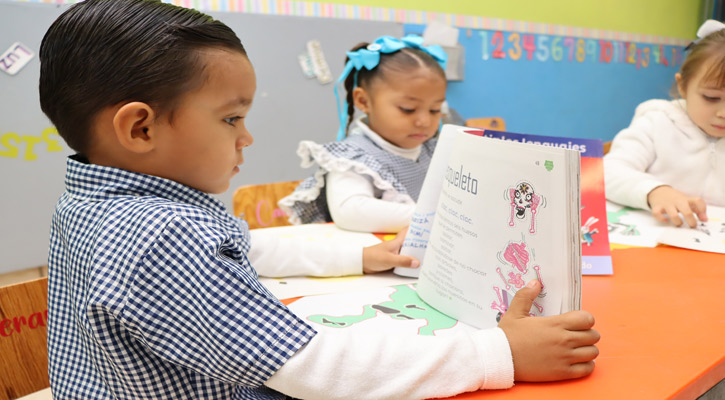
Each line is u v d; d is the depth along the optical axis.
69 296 0.51
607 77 3.37
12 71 1.64
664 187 0.99
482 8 2.65
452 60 2.53
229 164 0.52
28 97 1.68
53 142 1.74
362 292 0.69
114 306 0.42
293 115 2.19
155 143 0.48
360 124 1.33
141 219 0.44
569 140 0.72
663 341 0.51
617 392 0.43
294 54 2.13
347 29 2.25
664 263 0.76
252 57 2.04
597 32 3.24
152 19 0.47
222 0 1.92
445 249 0.60
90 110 0.47
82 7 0.48
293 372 0.43
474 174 0.54
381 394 0.43
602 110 3.40
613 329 0.54
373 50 1.27
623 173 1.08
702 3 3.86
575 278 0.48
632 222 0.96
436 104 1.26
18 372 0.67
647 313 0.58
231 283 0.44
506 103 2.87
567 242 0.47
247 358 0.42
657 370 0.46
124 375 0.44
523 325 0.47
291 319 0.44
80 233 0.47
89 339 0.46
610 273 0.72
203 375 0.47
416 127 1.25
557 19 3.00
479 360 0.45
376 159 1.23
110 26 0.46
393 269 0.79
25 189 1.72
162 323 0.42
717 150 1.15
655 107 1.25
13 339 0.66
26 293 0.68
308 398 0.43
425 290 0.64
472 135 0.55
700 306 0.60
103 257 0.43
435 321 0.58
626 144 1.22
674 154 1.18
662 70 3.73
